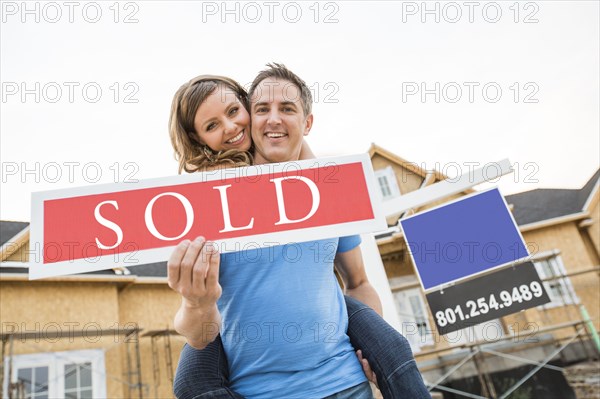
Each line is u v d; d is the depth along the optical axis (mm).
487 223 2684
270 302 872
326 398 839
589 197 10117
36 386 7148
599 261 9727
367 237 2115
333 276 998
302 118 1182
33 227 803
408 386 855
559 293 9328
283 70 1197
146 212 832
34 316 7320
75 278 7699
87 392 7402
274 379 864
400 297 9070
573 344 8977
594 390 7715
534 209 10797
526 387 8570
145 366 7965
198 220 833
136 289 8391
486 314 3818
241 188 865
